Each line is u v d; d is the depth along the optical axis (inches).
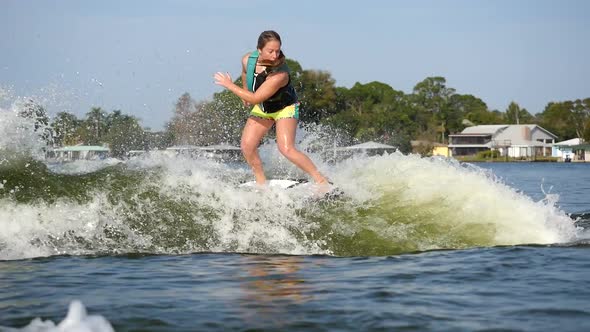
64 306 544.1
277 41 895.1
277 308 540.4
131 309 534.0
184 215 901.2
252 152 946.7
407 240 903.1
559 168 6766.7
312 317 513.3
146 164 973.2
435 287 624.4
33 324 466.9
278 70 907.4
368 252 883.4
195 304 553.3
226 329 480.7
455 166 997.8
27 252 833.5
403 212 936.9
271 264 763.4
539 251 824.9
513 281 650.8
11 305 548.1
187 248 877.2
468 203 943.7
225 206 915.4
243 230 898.1
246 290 610.2
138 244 871.7
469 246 903.7
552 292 602.5
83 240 863.7
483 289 615.2
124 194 904.3
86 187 900.6
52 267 735.7
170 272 705.6
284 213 916.6
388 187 970.7
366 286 628.1
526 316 520.1
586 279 656.4
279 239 892.6
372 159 1031.6
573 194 2080.5
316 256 837.8
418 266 739.4
